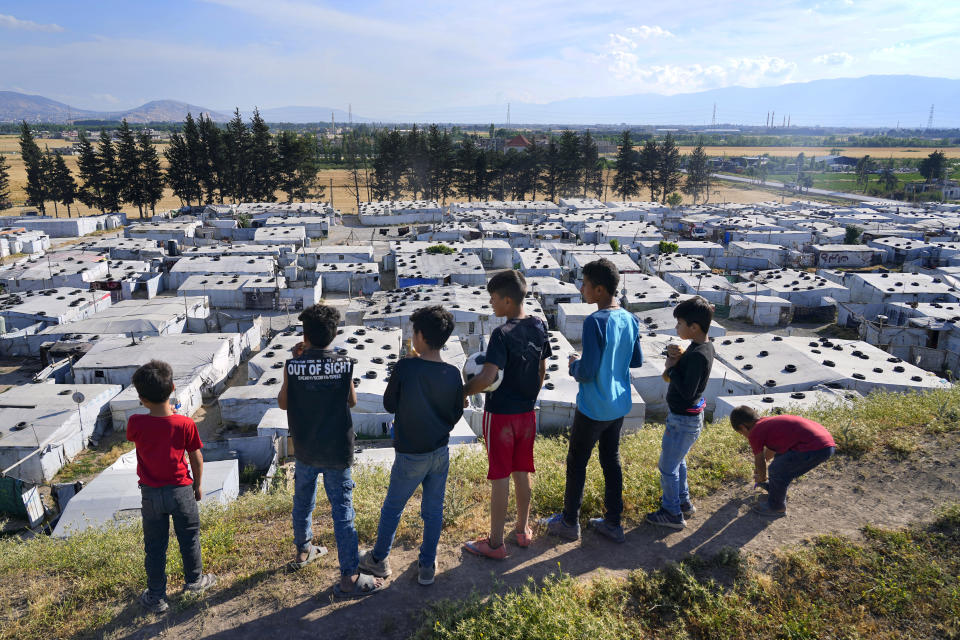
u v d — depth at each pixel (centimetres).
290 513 982
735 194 18125
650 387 3462
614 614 640
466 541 800
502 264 7875
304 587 724
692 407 760
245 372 4447
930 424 1067
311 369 668
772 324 5712
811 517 828
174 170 12675
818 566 714
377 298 5325
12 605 779
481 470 1086
